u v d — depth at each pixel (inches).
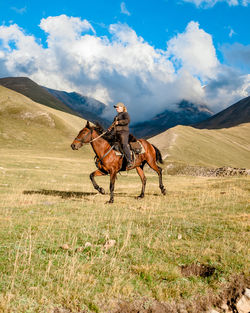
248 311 166.9
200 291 172.7
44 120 4392.2
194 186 684.1
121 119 414.0
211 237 252.5
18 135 3737.7
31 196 484.4
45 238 232.5
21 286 156.2
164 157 4163.4
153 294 164.1
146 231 266.7
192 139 5068.9
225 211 362.9
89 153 3068.4
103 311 147.3
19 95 5216.5
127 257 204.5
